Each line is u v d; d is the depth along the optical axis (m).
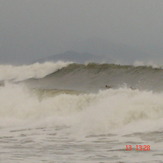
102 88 111.94
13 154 34.69
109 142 39.75
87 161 30.80
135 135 42.47
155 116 50.47
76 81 132.25
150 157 31.22
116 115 51.25
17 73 163.50
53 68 156.25
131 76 122.31
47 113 68.06
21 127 55.97
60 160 31.52
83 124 52.66
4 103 73.38
